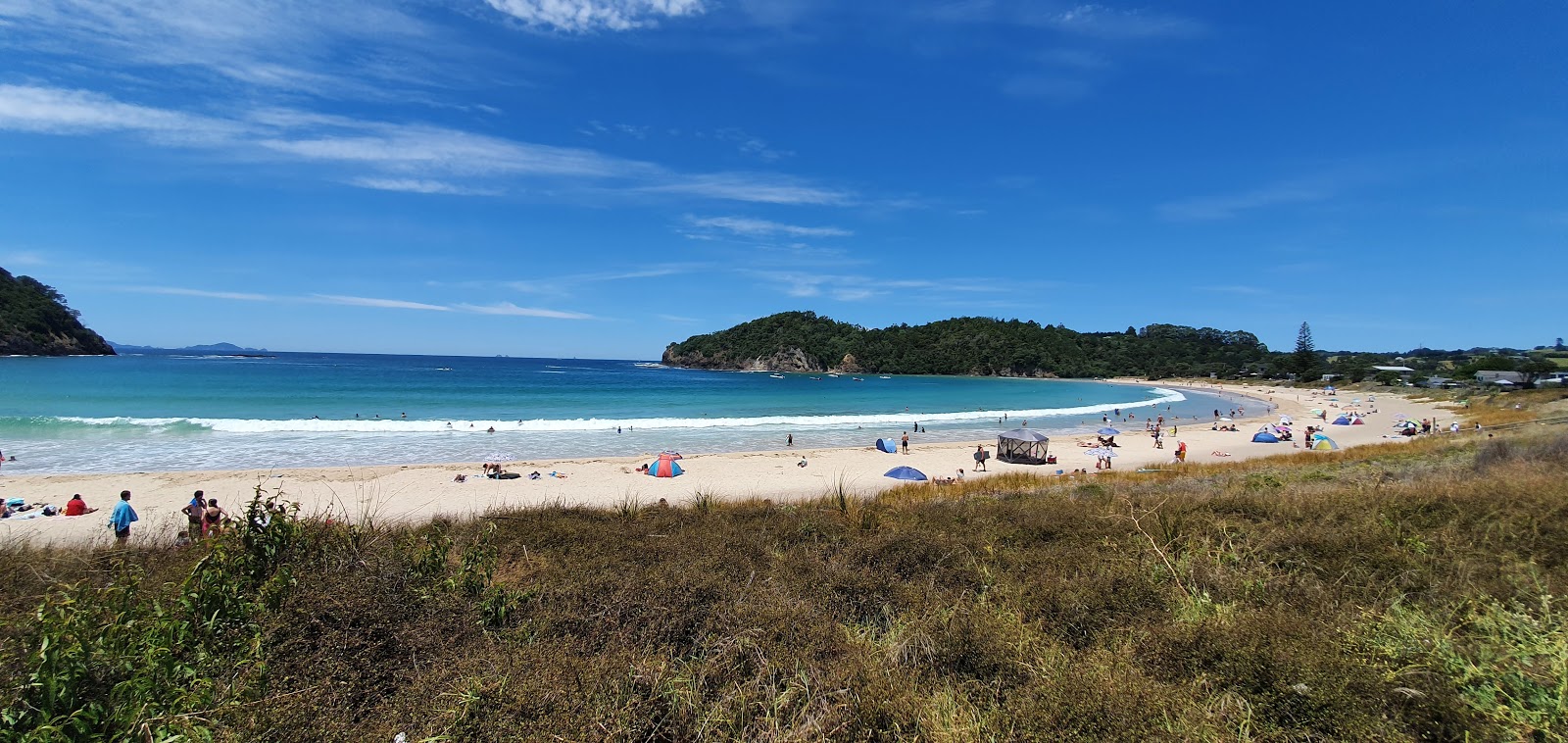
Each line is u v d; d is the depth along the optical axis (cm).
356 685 351
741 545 702
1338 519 741
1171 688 330
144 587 511
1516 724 304
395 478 2223
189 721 296
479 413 4638
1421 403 7081
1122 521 754
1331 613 434
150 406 4256
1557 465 1164
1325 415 5706
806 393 8319
